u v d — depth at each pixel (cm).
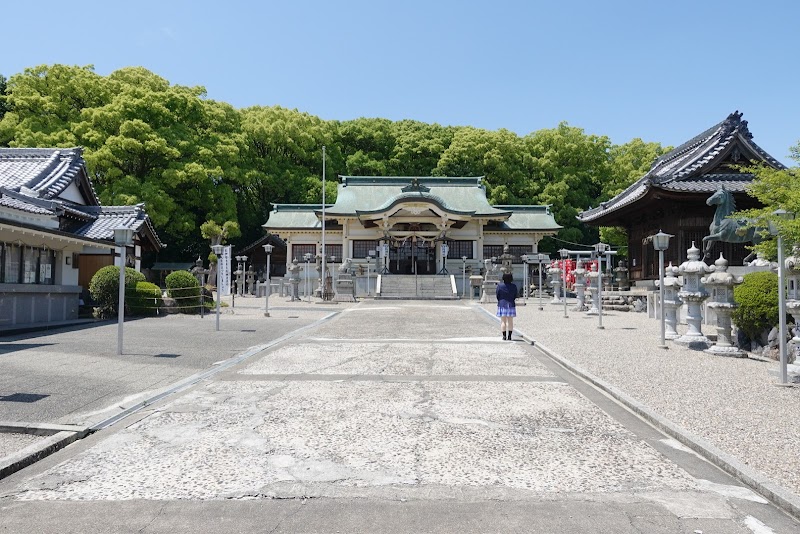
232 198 4097
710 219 2425
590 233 5022
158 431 552
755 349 1122
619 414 627
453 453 486
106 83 3738
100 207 2578
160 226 3709
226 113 4616
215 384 782
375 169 5325
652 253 2706
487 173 5184
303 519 358
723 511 372
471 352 1110
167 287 2203
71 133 3397
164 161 3791
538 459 472
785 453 471
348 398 693
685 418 585
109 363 950
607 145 5169
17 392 716
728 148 2344
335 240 4538
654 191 2312
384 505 380
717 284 1074
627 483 420
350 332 1499
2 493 402
